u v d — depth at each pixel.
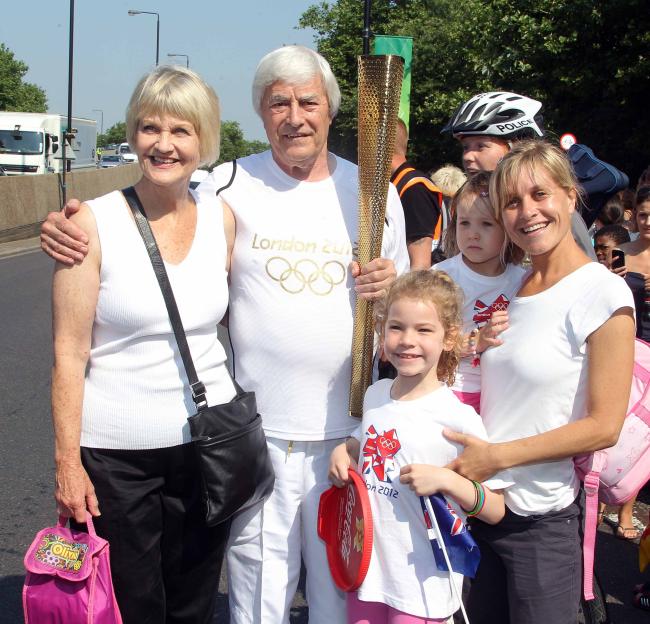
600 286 2.15
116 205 2.33
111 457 2.34
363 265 2.51
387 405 2.38
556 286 2.23
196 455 2.38
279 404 2.56
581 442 2.12
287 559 2.63
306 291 2.52
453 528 2.21
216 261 2.44
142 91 2.29
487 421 2.33
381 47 5.99
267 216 2.56
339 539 2.52
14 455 5.02
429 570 2.28
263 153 2.69
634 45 13.05
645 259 4.52
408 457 2.30
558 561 2.29
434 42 23.67
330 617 2.61
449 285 2.33
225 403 2.38
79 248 2.21
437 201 4.01
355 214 2.61
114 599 2.25
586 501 2.36
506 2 14.19
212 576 2.55
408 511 2.29
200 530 2.47
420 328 2.28
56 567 2.21
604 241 4.58
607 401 2.11
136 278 2.29
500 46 14.55
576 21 13.31
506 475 2.26
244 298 2.58
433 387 2.36
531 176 2.20
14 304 11.10
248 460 2.36
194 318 2.36
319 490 2.59
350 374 2.59
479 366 2.51
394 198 2.77
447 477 2.18
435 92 22.52
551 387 2.19
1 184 19.97
